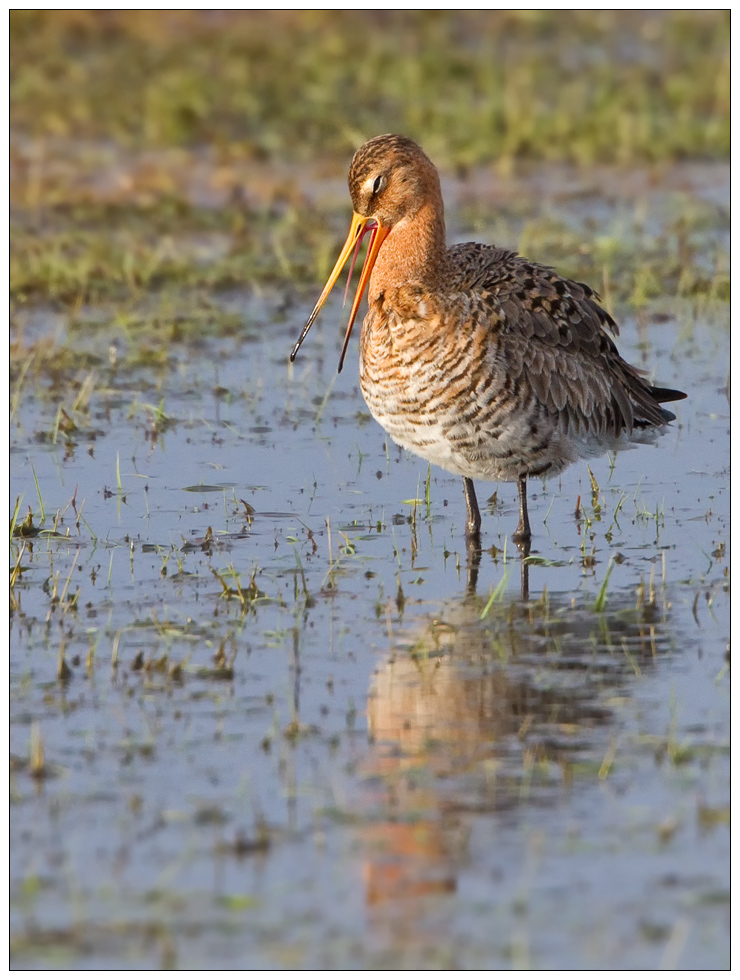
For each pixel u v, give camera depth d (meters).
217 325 22.23
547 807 10.34
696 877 9.55
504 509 16.56
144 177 28.30
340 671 12.48
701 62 35.25
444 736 11.37
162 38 35.31
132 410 19.05
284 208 27.33
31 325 22.11
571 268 24.22
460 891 9.41
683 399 18.52
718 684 12.17
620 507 16.41
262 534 15.64
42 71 33.09
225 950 8.86
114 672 12.49
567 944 8.91
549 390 15.22
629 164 30.08
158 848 9.91
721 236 25.98
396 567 14.83
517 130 30.58
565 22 38.25
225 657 12.73
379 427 18.88
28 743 11.33
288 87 32.72
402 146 15.41
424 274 15.25
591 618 13.49
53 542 15.41
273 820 10.20
